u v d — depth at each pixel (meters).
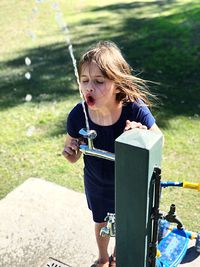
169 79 5.30
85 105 1.95
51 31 7.88
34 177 3.51
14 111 4.78
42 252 2.64
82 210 2.98
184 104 4.66
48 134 4.26
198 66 5.61
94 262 2.53
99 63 1.74
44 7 9.65
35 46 7.08
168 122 4.32
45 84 5.48
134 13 8.65
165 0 9.45
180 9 8.50
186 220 3.00
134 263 1.63
